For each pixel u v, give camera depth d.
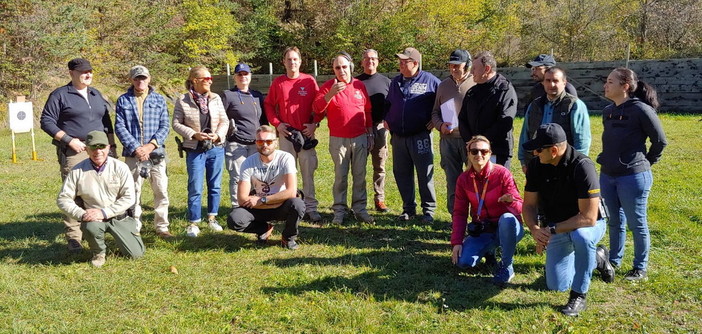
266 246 5.99
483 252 5.00
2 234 6.56
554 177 4.27
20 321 4.18
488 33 28.33
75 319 4.28
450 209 6.58
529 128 5.48
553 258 4.50
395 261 5.48
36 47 18.48
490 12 28.89
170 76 25.33
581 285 4.25
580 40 28.30
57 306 4.48
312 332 4.05
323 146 13.23
